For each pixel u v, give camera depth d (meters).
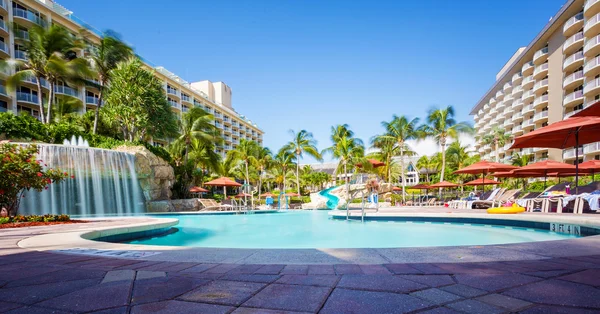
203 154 35.22
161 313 1.93
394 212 13.79
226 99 81.38
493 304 1.99
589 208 10.47
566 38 39.69
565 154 37.66
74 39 25.61
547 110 44.50
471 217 10.80
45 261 3.60
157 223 9.05
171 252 4.11
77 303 2.12
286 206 31.41
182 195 29.44
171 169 25.61
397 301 2.08
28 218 9.31
